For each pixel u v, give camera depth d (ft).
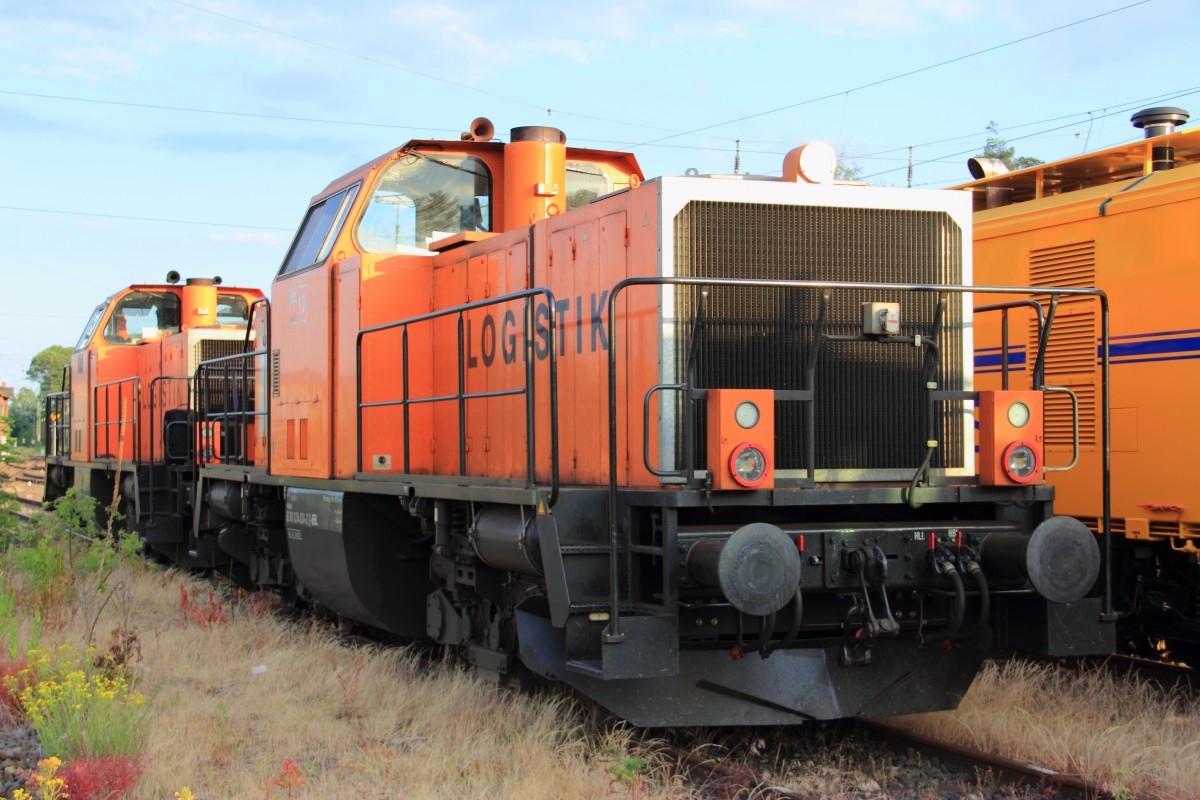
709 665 18.48
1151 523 24.99
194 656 26.35
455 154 26.84
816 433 18.78
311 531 27.61
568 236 21.26
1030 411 18.79
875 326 18.03
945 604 19.77
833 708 18.93
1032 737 19.17
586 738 18.49
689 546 16.93
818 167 19.33
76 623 29.63
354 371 25.79
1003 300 28.66
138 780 16.56
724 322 18.38
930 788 17.15
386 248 26.81
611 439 16.62
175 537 42.63
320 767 18.11
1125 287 25.64
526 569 19.45
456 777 17.20
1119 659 27.27
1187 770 17.30
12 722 20.06
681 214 18.29
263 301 32.14
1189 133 26.13
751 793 16.35
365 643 28.12
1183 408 24.31
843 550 17.75
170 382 47.65
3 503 40.78
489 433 23.88
